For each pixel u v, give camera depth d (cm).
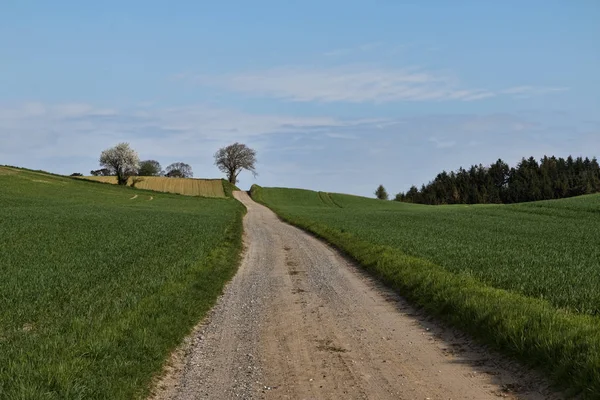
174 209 7869
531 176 16400
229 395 838
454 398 780
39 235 3184
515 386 820
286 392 839
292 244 3634
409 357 1007
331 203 12850
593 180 14812
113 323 1109
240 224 5516
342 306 1552
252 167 15075
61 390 733
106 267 1981
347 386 855
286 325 1325
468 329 1146
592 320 1026
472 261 2027
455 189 17512
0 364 847
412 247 2617
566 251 2416
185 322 1279
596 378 719
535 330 957
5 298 1409
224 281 2056
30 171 11669
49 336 1024
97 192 10331
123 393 782
